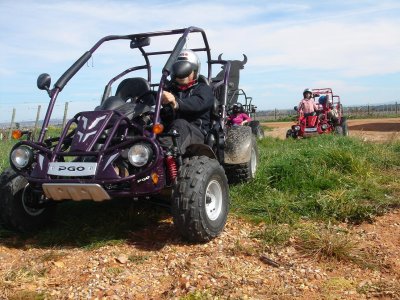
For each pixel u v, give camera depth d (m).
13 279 3.33
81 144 4.01
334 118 14.95
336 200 4.91
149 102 5.04
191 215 3.84
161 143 4.30
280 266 3.54
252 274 3.39
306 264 3.57
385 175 6.39
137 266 3.59
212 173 4.05
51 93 4.52
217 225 4.10
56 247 4.06
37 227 4.43
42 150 4.08
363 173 6.11
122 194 3.87
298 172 5.96
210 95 4.74
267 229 4.23
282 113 52.00
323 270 3.47
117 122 4.14
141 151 3.79
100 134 4.06
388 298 3.02
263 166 6.35
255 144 6.30
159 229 4.46
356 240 4.05
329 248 3.69
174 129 4.40
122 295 3.10
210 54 5.66
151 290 3.18
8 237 4.34
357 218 4.63
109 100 4.53
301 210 4.85
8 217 4.21
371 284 3.21
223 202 4.26
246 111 12.10
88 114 4.24
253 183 5.71
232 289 3.12
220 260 3.63
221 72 6.46
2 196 4.20
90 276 3.40
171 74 4.42
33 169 4.09
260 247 3.91
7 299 3.00
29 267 3.59
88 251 3.92
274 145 11.04
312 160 6.56
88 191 3.82
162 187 3.97
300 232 4.16
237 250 3.81
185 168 3.99
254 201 5.18
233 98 9.57
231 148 5.36
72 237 4.26
